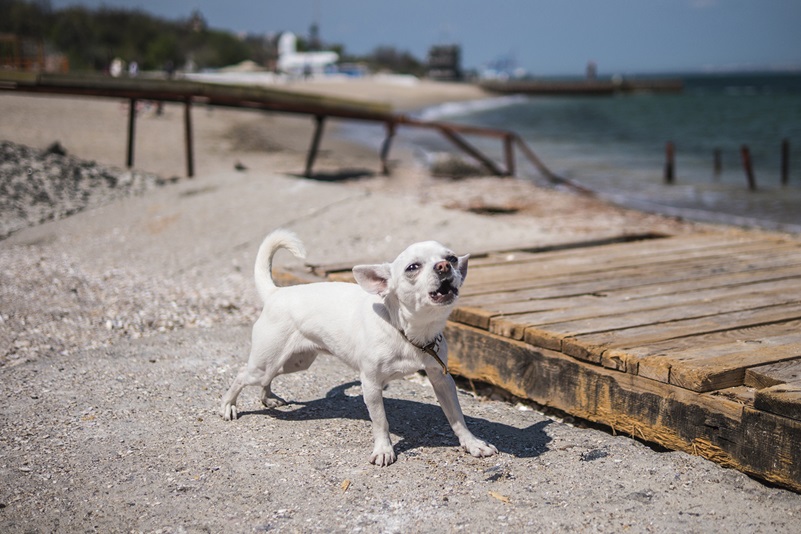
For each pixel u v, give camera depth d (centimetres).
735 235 891
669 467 393
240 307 758
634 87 10681
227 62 8244
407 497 373
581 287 633
